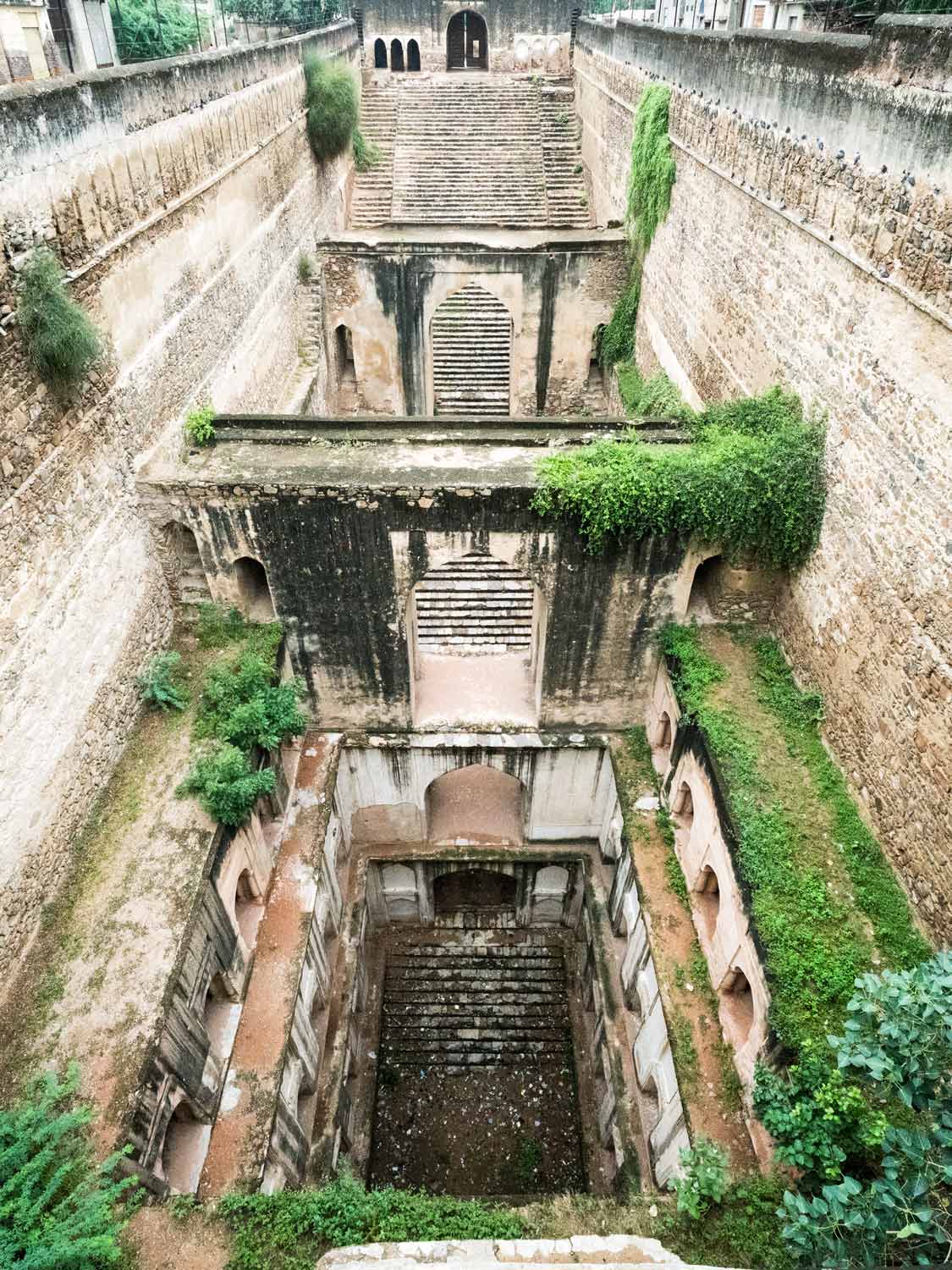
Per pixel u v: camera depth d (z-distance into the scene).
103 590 9.74
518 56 29.64
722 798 9.41
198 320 12.47
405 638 11.89
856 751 9.46
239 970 9.81
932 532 8.02
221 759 9.41
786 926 8.24
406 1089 13.09
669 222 15.83
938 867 8.00
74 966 8.05
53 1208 6.23
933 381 7.94
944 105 7.48
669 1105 9.49
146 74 10.65
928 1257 5.31
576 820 13.96
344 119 20.47
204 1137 8.71
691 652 11.37
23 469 8.20
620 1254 6.73
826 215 9.72
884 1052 5.57
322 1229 7.23
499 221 24.38
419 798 13.77
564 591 11.39
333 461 11.13
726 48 12.38
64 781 8.84
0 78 13.08
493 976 14.45
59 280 8.33
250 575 11.95
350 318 20.20
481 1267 5.79
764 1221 7.48
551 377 20.75
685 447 11.17
